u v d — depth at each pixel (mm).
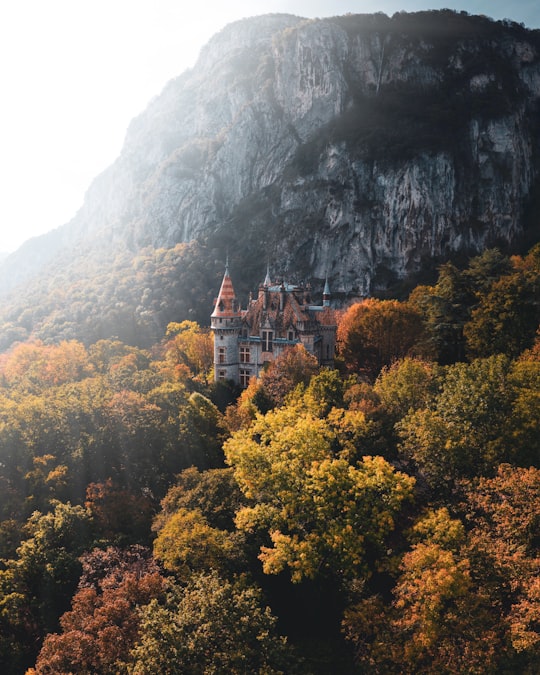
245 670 34906
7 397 99625
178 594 40406
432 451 50844
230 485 57406
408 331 91062
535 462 48438
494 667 34656
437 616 37656
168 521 53594
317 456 52406
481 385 53375
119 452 70750
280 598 49219
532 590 35500
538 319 75125
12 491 65125
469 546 40906
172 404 79125
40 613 50312
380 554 48281
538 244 105750
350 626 41250
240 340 111438
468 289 87438
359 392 63812
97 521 59219
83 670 37344
